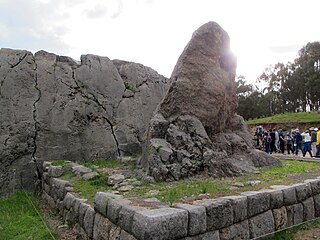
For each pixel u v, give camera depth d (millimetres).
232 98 8359
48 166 7566
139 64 11320
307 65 40250
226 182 5484
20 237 4863
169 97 7340
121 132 9914
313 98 42750
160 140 6617
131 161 8664
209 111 7297
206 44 7586
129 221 3342
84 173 6621
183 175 5977
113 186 5715
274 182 5262
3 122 8055
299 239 4172
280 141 15250
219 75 7664
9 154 8023
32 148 8359
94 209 4285
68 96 9164
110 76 10188
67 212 5352
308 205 4871
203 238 3441
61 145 8766
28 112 8453
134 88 10734
